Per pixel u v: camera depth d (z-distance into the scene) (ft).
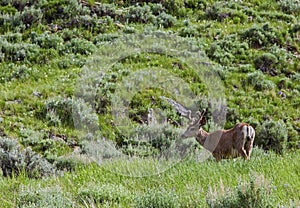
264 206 94.63
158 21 269.64
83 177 137.08
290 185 116.98
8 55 245.04
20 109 208.44
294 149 197.77
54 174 148.87
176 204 103.19
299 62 250.57
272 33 264.72
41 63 241.96
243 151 155.94
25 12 269.23
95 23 265.75
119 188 120.47
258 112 217.77
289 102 226.17
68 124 202.28
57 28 264.11
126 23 268.41
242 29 268.62
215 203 96.99
